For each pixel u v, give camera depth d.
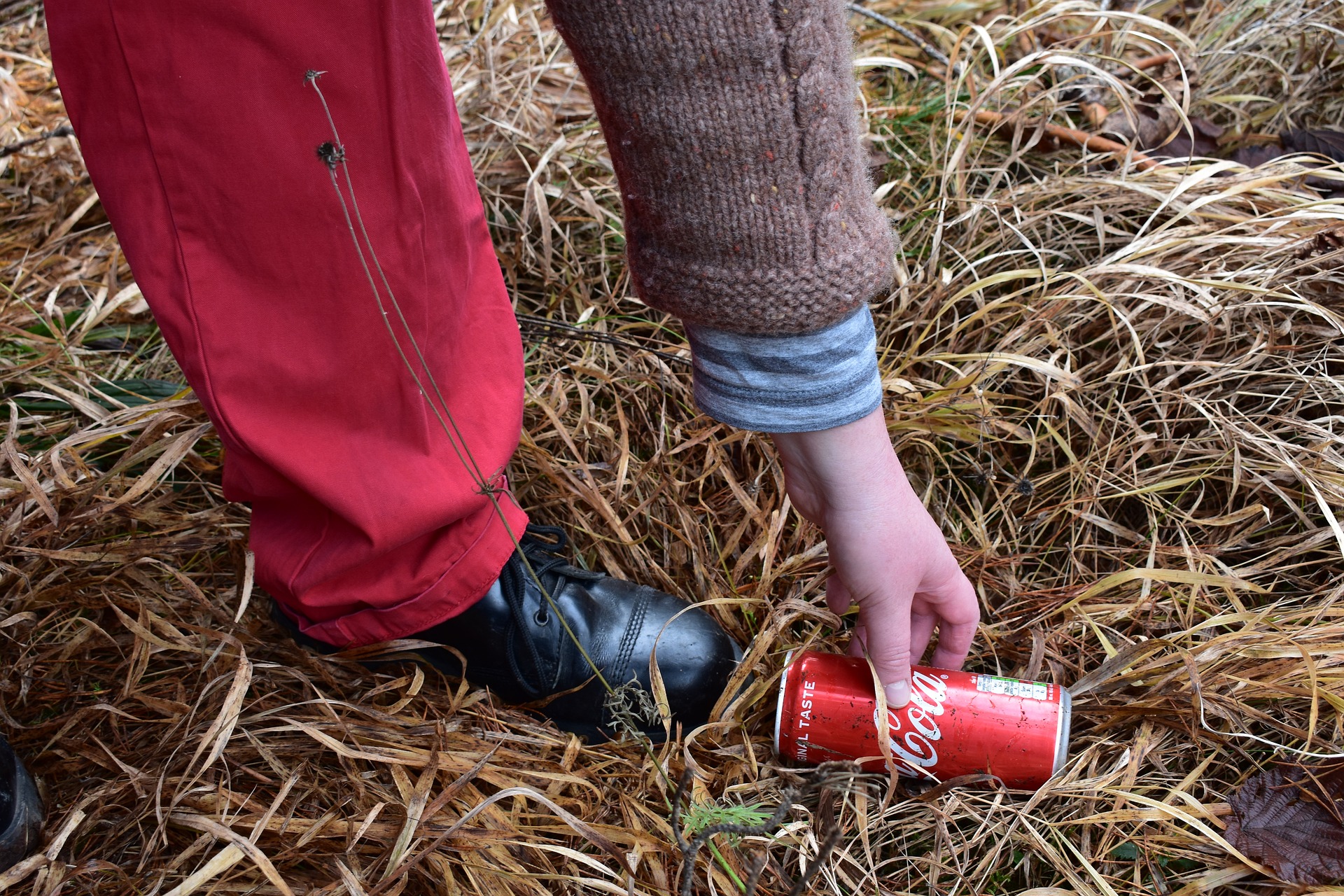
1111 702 1.33
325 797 1.20
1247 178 1.82
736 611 1.48
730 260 0.86
